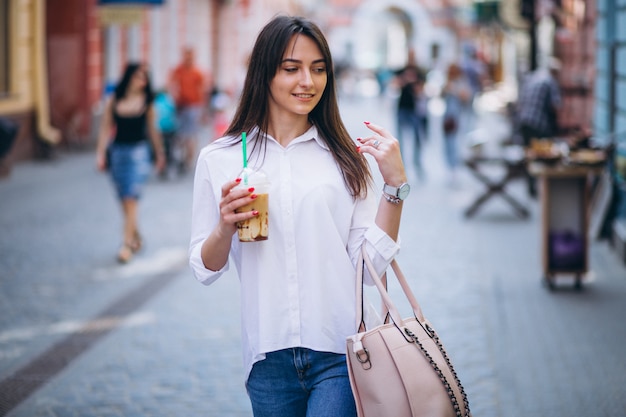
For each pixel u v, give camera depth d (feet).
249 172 10.04
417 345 9.84
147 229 38.99
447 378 9.76
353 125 100.58
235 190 9.83
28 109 62.75
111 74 79.92
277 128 10.70
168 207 44.93
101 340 23.18
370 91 192.44
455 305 26.27
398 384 9.68
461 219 41.93
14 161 61.36
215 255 10.26
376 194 10.74
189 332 23.86
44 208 44.19
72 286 28.99
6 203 45.44
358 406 9.89
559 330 23.65
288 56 10.36
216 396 19.06
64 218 41.52
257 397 10.62
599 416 17.71
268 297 10.34
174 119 56.85
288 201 10.37
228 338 23.30
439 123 106.93
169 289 28.63
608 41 40.01
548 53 77.05
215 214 10.73
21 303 26.91
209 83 117.60
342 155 10.52
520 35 102.89
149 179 55.77
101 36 75.46
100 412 18.21
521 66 77.87
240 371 20.67
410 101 56.95
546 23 76.89
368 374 9.78
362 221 10.57
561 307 25.94
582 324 24.14
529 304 26.35
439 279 29.60
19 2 60.44
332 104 10.71
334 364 10.42
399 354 9.75
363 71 204.64
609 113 39.27
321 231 10.39
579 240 27.86
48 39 69.21
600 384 19.51
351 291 10.48
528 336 23.13
